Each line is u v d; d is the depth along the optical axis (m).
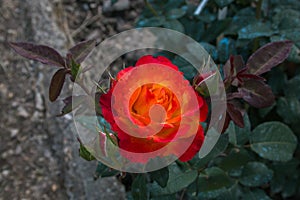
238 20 0.69
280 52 0.49
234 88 0.53
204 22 0.74
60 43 0.82
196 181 0.55
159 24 0.70
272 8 0.69
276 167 0.68
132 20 0.88
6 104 0.81
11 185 0.75
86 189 0.69
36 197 0.74
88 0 0.90
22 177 0.76
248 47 0.69
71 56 0.47
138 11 0.89
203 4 0.73
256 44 0.67
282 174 0.69
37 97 0.81
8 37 0.86
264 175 0.61
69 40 0.85
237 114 0.48
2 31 0.86
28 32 0.85
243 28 0.65
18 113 0.80
